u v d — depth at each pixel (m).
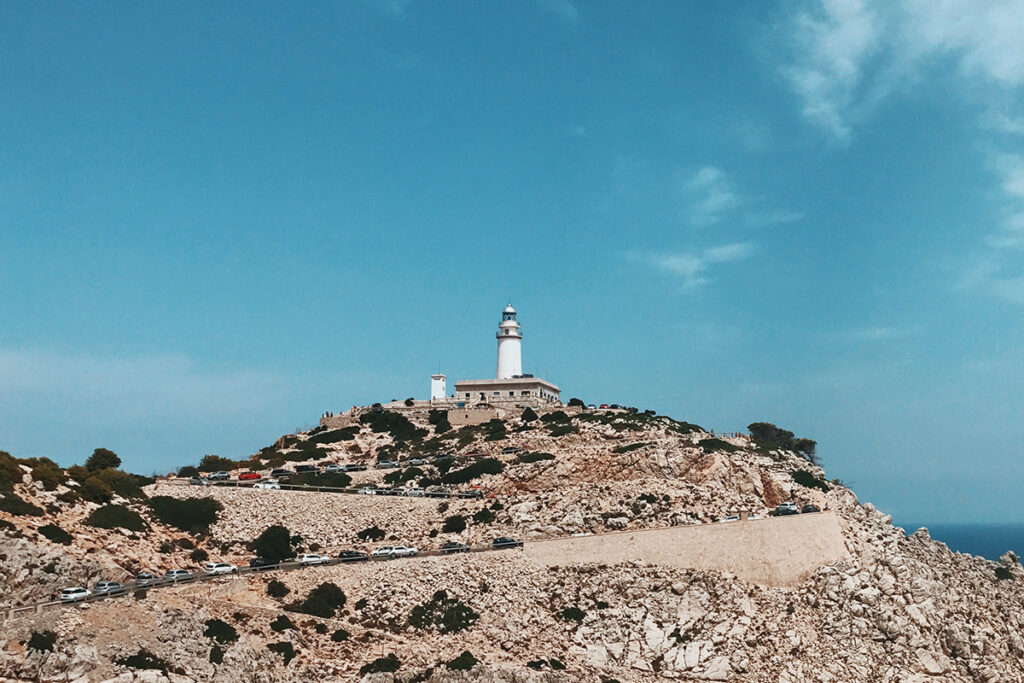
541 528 124.81
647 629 106.31
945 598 117.12
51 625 83.69
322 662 91.38
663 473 141.88
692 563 114.31
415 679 90.88
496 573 112.81
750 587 112.44
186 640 88.19
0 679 76.50
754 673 101.00
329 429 196.75
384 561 112.94
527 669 95.12
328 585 105.88
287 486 141.50
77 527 108.38
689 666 102.44
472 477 149.38
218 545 120.38
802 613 110.00
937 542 130.62
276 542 121.44
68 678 78.62
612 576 112.69
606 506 129.50
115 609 89.25
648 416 184.00
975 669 108.00
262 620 96.38
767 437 188.25
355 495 138.38
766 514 127.12
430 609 106.00
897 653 106.12
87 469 136.75
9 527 97.44
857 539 120.69
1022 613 125.62
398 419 196.62
